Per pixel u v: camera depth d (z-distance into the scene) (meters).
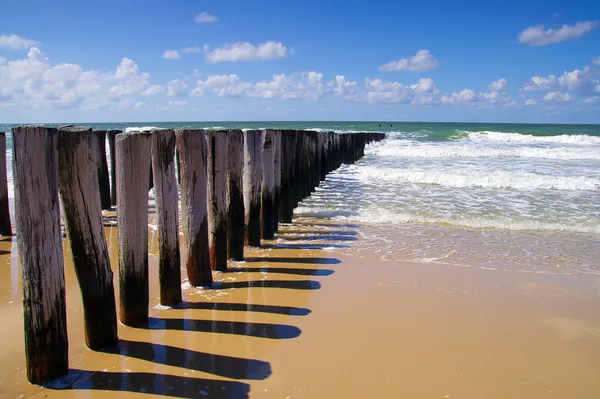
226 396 3.08
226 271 5.68
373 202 10.47
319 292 5.02
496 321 4.39
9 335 3.90
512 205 10.08
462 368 3.52
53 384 3.16
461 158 20.66
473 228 8.07
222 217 5.58
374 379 3.33
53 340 3.16
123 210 3.86
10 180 12.08
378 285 5.28
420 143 29.00
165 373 3.33
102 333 3.63
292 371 3.40
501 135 33.44
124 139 3.77
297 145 9.73
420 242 7.15
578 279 5.64
